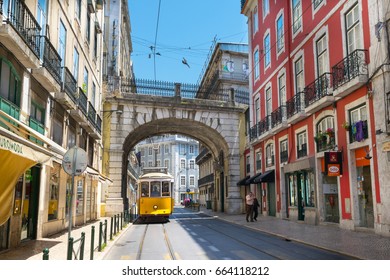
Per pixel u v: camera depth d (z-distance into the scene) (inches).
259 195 896.3
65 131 529.3
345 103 500.4
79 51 627.8
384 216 409.1
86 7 692.7
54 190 490.9
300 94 644.1
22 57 346.6
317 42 601.0
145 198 821.9
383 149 407.8
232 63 1391.5
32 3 388.8
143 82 984.9
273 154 789.9
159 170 924.6
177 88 1008.2
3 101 318.7
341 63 511.2
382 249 322.7
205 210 1408.7
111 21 1266.0
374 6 436.8
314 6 608.7
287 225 594.9
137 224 743.7
